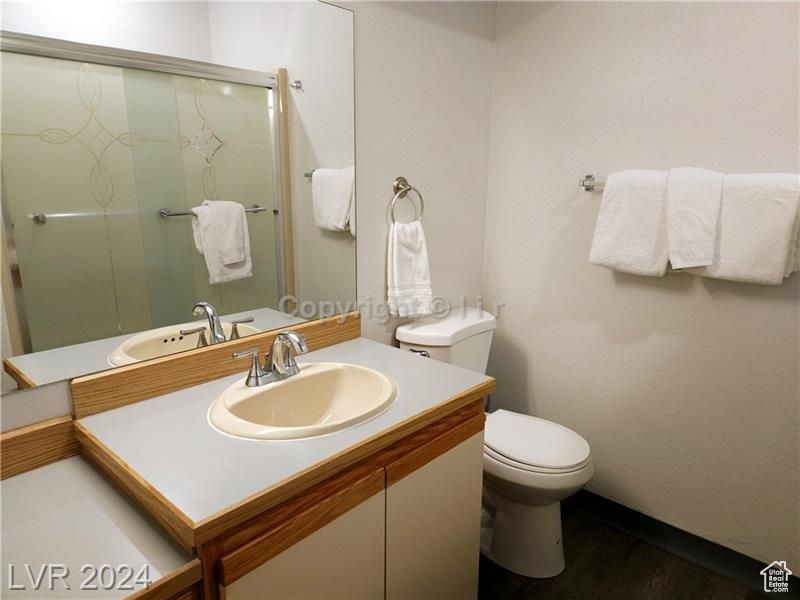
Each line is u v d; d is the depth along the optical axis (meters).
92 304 1.14
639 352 1.89
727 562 1.81
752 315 1.63
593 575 1.80
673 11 1.65
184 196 1.27
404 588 1.22
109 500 0.94
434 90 1.88
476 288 2.30
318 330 1.62
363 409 1.29
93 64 1.08
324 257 1.64
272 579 0.91
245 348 1.40
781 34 1.47
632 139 1.79
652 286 1.82
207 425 1.08
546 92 1.98
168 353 1.29
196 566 0.79
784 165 1.51
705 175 1.58
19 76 1.00
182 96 1.23
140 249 1.21
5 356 1.03
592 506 2.12
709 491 1.81
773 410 1.65
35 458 1.05
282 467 0.92
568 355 2.09
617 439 2.01
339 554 1.03
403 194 1.84
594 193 1.90
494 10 2.07
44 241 1.06
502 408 2.36
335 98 1.57
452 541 1.36
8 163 1.00
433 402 1.21
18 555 0.80
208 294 1.35
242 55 1.33
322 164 1.57
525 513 1.78
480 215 2.23
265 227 1.46
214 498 0.83
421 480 1.20
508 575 1.80
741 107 1.56
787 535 1.68
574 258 2.00
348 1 1.56
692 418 1.81
